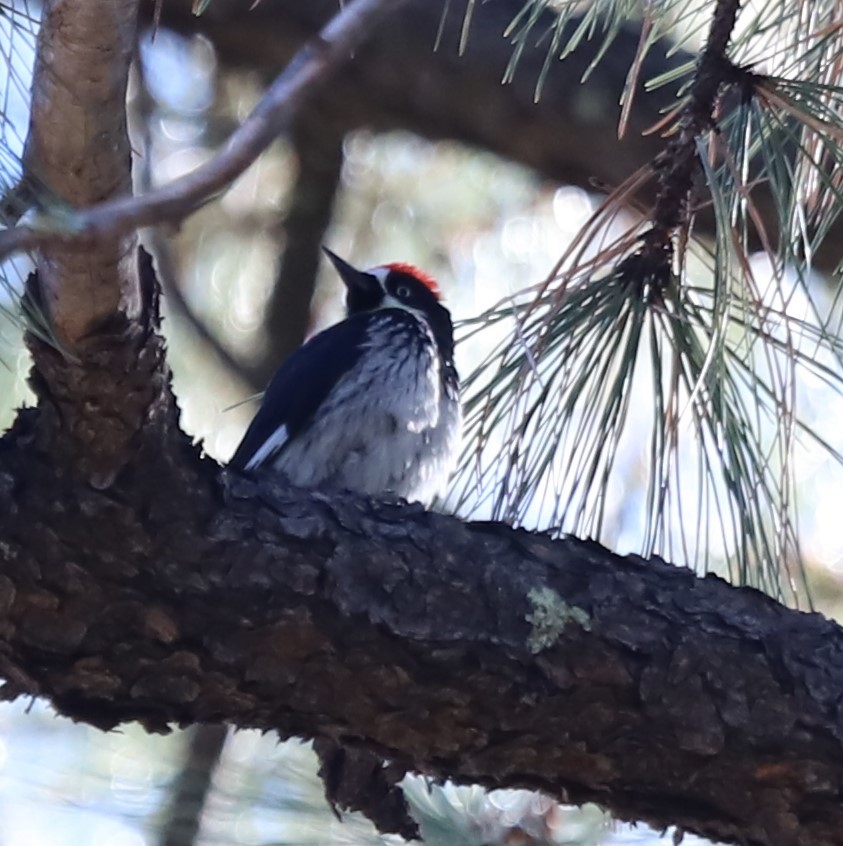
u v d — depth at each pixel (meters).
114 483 4.84
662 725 5.20
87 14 3.55
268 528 5.04
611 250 5.19
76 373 4.58
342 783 5.51
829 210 5.27
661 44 9.30
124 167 3.94
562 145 9.41
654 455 5.26
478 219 10.19
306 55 3.10
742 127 5.13
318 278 10.30
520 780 5.32
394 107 9.41
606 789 5.31
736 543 5.23
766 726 5.21
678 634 5.23
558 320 5.21
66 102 3.74
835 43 5.34
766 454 6.30
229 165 2.94
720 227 4.73
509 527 5.31
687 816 5.32
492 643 5.12
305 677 5.06
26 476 4.83
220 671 5.01
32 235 2.82
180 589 4.93
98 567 4.87
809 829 5.27
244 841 6.40
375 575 5.08
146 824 6.91
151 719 5.12
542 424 5.23
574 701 5.17
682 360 5.20
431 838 6.17
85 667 4.95
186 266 10.01
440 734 5.20
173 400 4.85
